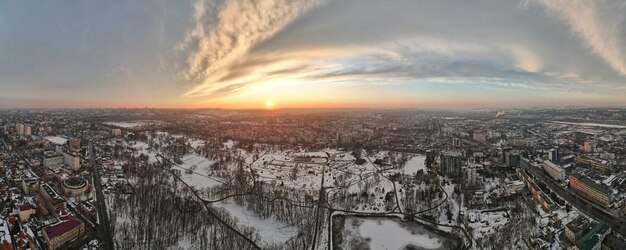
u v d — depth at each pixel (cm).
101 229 19962
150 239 18625
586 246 16762
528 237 18800
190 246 18625
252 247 18688
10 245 16925
